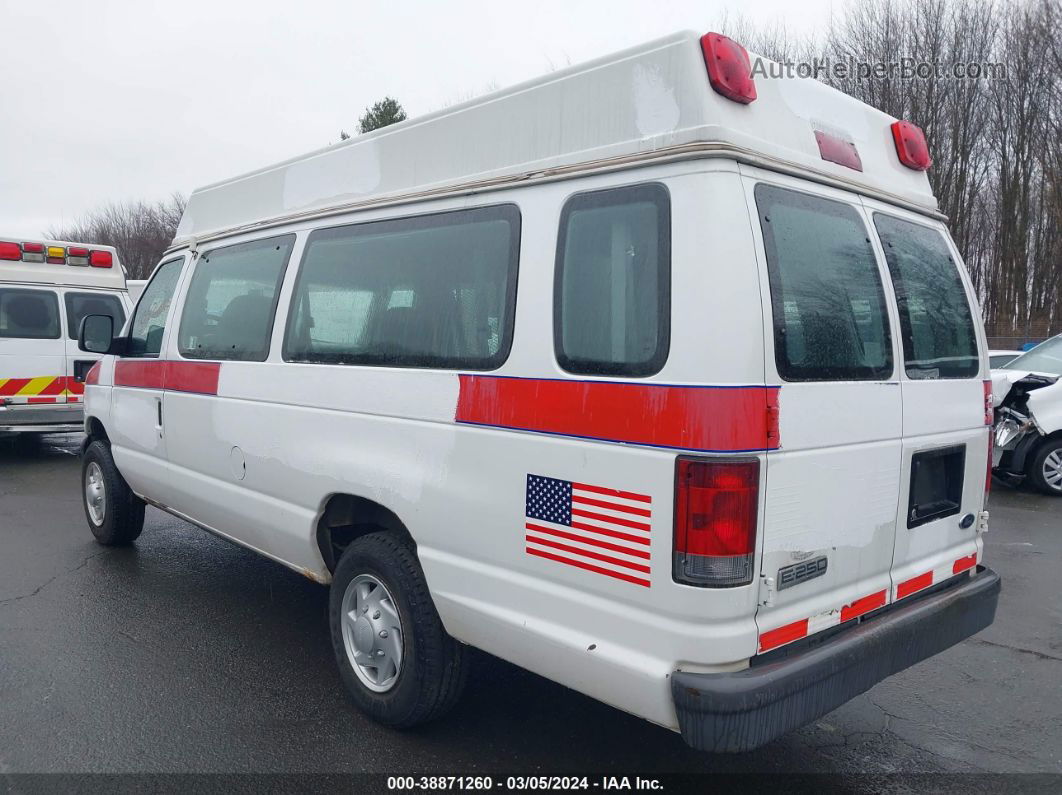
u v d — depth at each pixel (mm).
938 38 21750
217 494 4414
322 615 4820
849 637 2709
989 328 26984
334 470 3551
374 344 3447
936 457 3219
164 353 4930
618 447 2510
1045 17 23953
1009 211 26875
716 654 2371
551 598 2723
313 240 3906
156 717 3590
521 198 2934
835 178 2904
